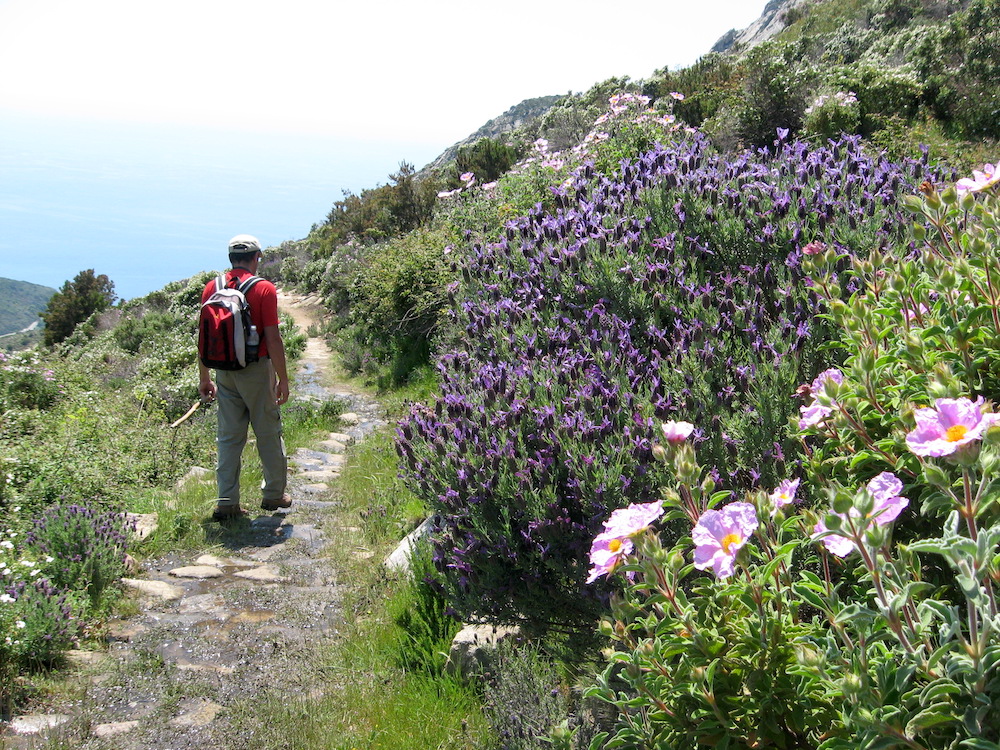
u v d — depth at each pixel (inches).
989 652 51.8
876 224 159.0
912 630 59.4
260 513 269.7
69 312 2124.8
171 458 338.6
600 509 122.0
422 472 154.8
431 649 164.4
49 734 136.6
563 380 150.7
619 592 118.2
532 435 144.9
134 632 181.0
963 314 82.3
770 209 175.9
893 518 61.0
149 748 136.9
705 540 67.4
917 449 58.4
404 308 510.0
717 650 69.0
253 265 258.2
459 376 175.6
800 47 852.6
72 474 275.0
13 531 216.2
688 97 694.5
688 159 205.3
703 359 134.7
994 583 64.0
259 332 252.5
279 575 216.5
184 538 241.6
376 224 918.4
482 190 483.5
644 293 162.9
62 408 407.5
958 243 96.2
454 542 147.7
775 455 115.3
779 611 68.1
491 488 138.4
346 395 487.5
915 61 588.7
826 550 77.7
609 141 397.7
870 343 87.0
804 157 215.6
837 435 88.0
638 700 71.5
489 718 135.0
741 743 68.5
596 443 130.0
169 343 758.5
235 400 259.0
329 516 265.9
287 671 164.1
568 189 275.7
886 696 56.6
